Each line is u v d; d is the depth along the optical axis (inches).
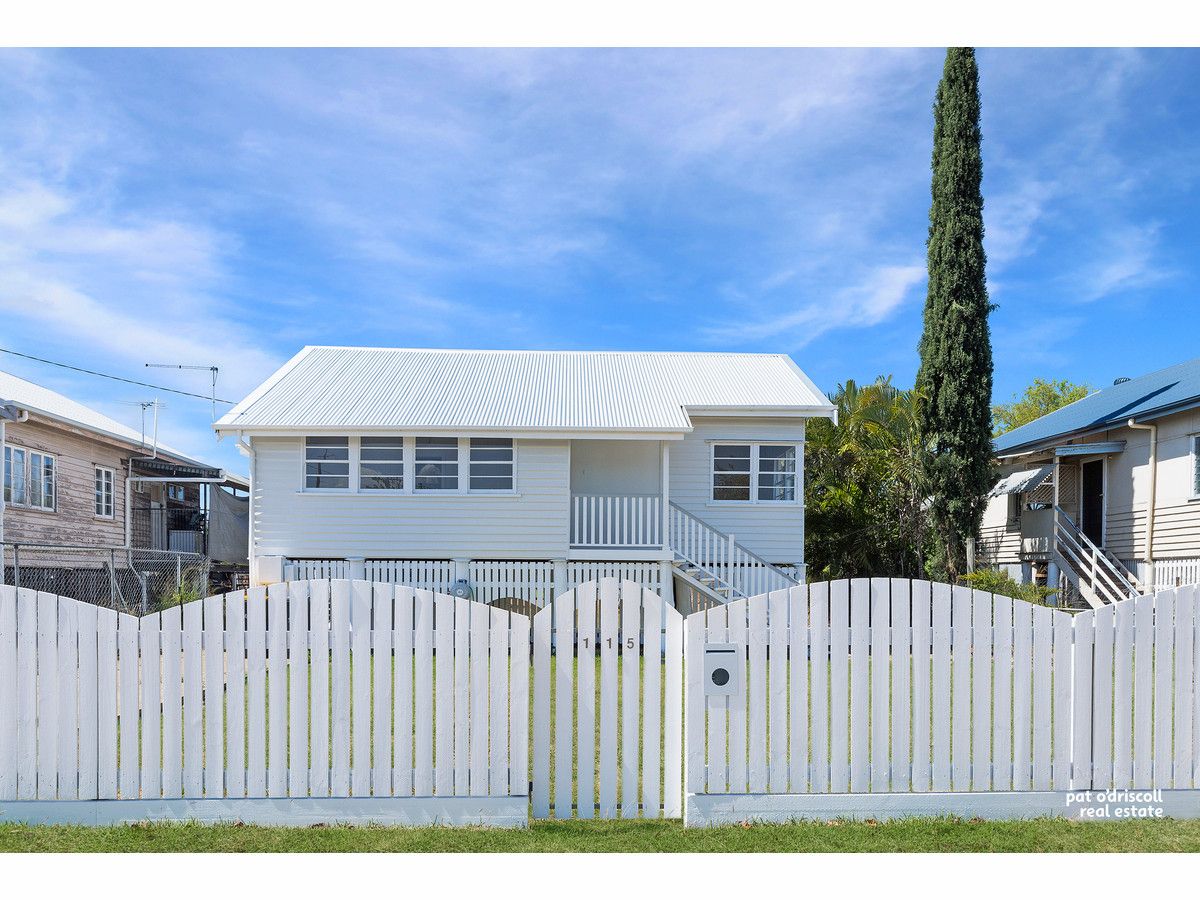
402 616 213.6
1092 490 872.9
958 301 768.9
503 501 713.0
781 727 213.6
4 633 210.5
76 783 211.2
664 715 234.1
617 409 738.8
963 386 762.2
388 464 719.1
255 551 709.9
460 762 212.4
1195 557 711.1
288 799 211.3
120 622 211.3
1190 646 217.9
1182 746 217.3
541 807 218.2
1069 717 218.1
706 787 213.0
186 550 1123.9
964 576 745.0
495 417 712.4
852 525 993.5
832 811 213.2
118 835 203.5
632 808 216.8
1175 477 740.7
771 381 834.2
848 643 216.1
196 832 205.6
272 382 783.7
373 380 802.2
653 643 217.9
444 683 213.2
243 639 212.5
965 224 766.5
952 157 771.4
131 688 211.5
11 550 740.0
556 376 836.6
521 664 214.1
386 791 212.5
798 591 214.8
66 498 837.8
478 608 213.9
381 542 711.1
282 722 211.8
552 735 261.1
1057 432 878.4
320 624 212.7
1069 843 199.3
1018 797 215.3
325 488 717.9
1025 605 216.7
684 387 810.2
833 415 755.4
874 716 214.8
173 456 987.3
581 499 772.6
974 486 759.7
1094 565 772.0
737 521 775.1
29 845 197.6
